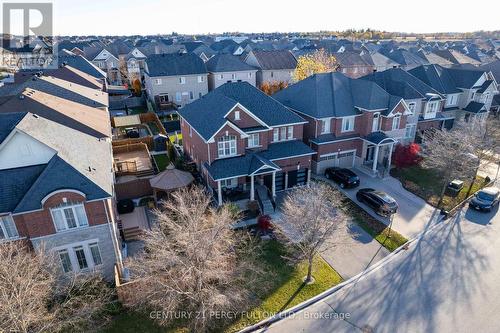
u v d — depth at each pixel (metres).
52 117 31.64
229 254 21.95
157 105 66.38
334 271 24.59
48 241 21.27
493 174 40.19
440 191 35.72
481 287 22.88
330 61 68.81
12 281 16.91
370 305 21.55
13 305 15.89
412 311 21.02
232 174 30.88
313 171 39.66
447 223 30.33
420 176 38.97
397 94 42.94
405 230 29.28
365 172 39.81
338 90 40.25
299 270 24.62
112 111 65.00
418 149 39.59
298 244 22.94
